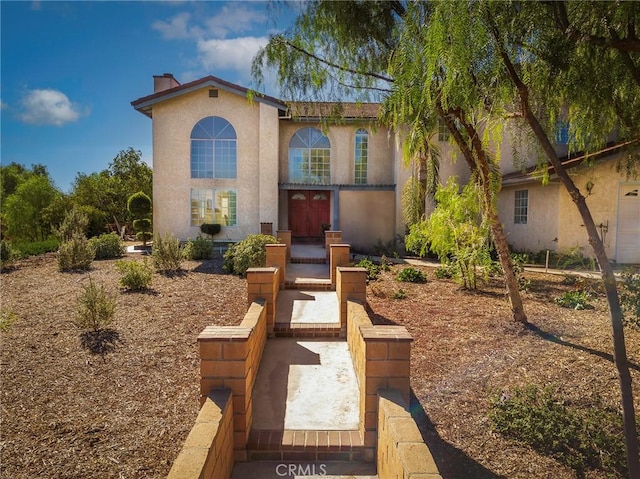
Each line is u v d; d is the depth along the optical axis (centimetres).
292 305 827
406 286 1072
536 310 822
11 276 1172
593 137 536
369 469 375
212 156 1844
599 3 320
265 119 1820
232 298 954
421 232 1112
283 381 523
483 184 726
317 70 628
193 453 263
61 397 508
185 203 1844
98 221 2569
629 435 337
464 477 356
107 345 666
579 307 823
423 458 254
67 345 666
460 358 590
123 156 3266
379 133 1950
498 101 411
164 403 496
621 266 1275
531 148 595
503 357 589
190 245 1487
